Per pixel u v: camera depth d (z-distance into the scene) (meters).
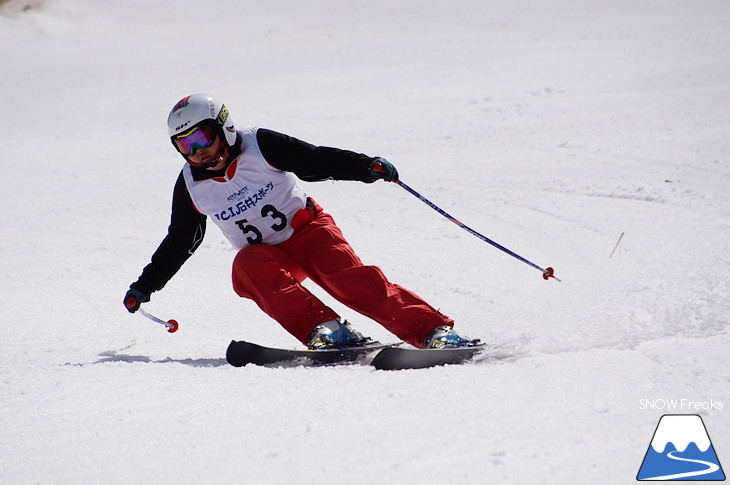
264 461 9.95
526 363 13.22
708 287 17.62
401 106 45.09
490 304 18.59
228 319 18.91
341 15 83.25
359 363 14.16
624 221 23.39
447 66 56.91
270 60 64.06
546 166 30.23
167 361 15.33
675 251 20.55
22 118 48.47
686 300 17.05
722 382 11.76
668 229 22.25
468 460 9.60
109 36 77.44
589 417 10.70
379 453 9.91
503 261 21.52
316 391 12.31
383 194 28.86
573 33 69.44
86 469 10.11
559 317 17.03
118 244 26.25
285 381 12.93
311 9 86.00
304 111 45.47
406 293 14.61
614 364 12.79
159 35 77.44
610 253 21.14
